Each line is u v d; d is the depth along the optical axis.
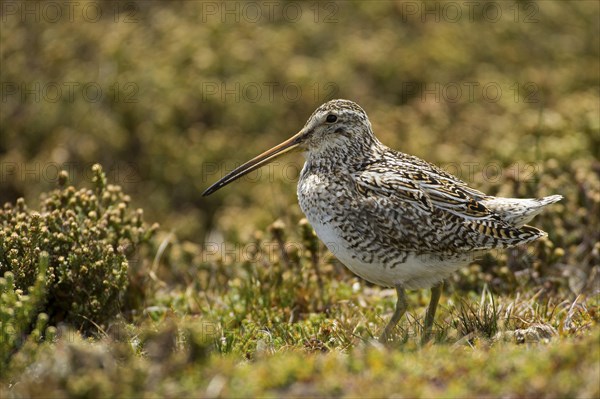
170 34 19.66
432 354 8.18
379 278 10.48
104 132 18.28
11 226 10.84
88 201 11.62
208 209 17.70
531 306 10.59
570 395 7.17
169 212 17.55
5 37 19.80
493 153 16.41
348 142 10.94
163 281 12.90
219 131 18.38
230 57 19.19
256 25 20.12
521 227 10.02
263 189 16.97
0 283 9.12
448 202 10.12
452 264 10.23
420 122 18.11
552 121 17.22
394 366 7.89
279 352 9.08
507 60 20.16
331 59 19.48
